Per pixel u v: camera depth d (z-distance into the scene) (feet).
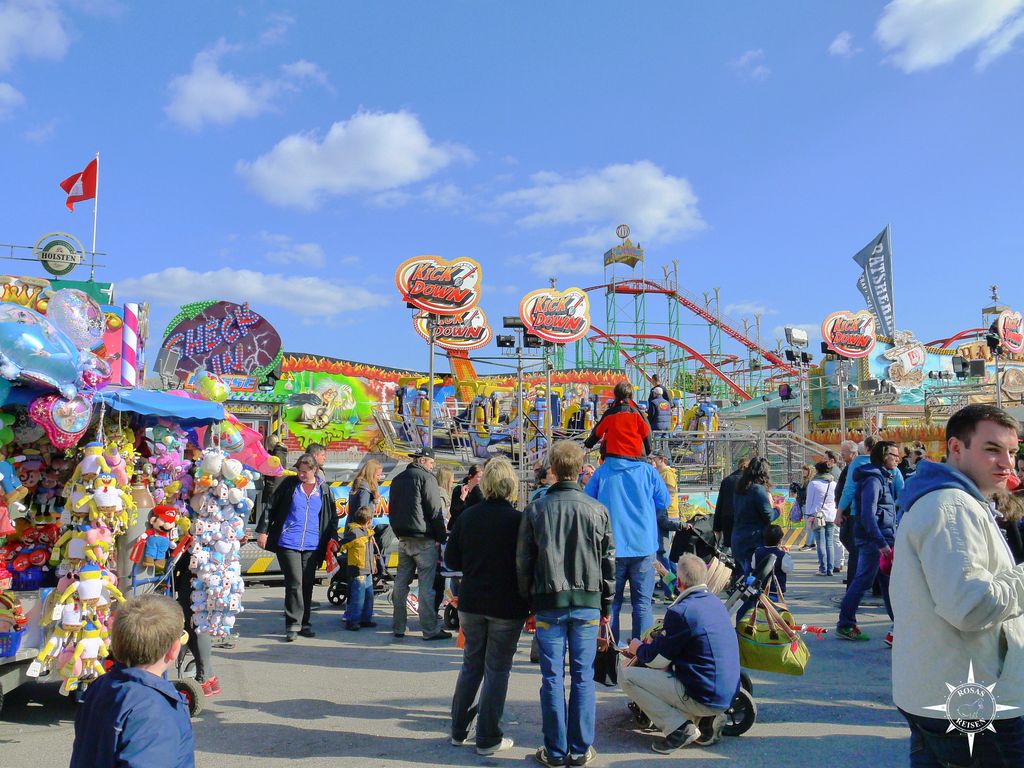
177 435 20.20
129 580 17.92
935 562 8.46
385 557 36.76
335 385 80.38
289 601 26.76
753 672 21.89
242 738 16.61
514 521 15.87
